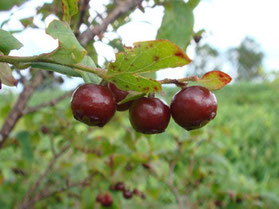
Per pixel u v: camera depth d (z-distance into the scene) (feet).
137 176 0.62
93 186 0.50
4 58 0.20
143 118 0.22
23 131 0.51
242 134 1.86
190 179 0.62
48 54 0.19
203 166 0.67
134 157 0.48
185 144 0.58
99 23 0.43
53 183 0.62
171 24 0.34
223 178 0.65
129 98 0.21
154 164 0.52
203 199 0.65
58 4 0.41
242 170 1.35
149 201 0.81
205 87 0.22
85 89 0.21
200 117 0.21
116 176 0.48
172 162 0.59
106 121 0.21
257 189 0.71
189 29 0.34
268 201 0.59
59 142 0.59
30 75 0.53
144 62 0.19
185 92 0.22
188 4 0.34
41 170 0.70
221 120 2.24
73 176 0.61
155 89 0.20
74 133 0.54
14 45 0.21
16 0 0.23
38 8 0.40
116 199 0.50
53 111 0.55
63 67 0.22
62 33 0.19
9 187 0.64
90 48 0.39
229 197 0.61
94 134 0.66
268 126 1.94
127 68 0.19
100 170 0.48
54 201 0.61
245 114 2.47
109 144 0.49
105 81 0.22
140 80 0.20
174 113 0.22
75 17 0.42
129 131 0.51
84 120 0.21
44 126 0.55
